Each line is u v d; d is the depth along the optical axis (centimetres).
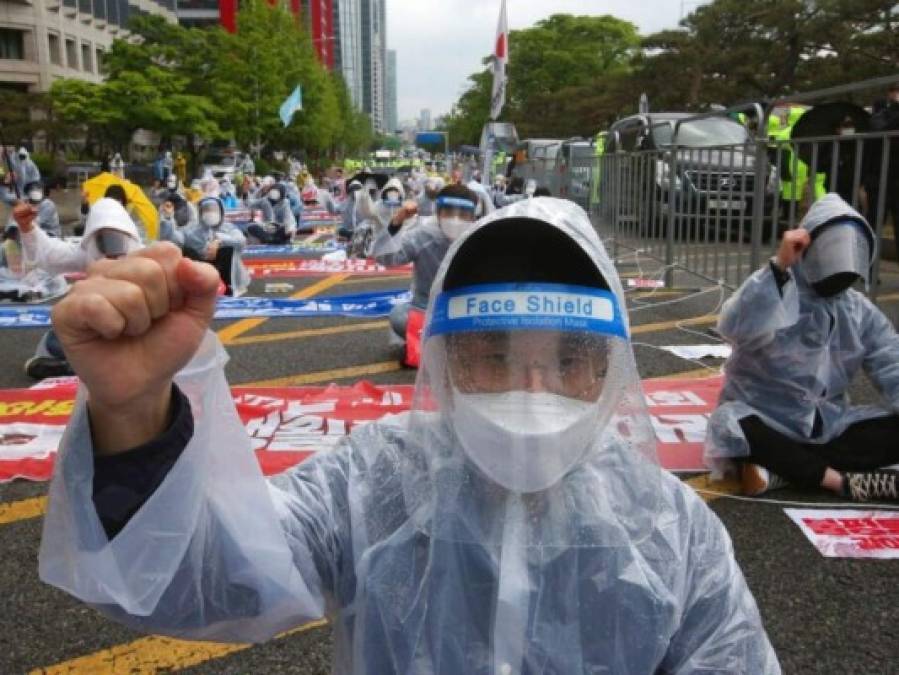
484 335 116
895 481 337
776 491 351
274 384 533
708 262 788
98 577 98
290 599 115
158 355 96
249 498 112
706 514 130
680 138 1234
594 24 5644
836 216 338
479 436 112
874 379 356
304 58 4894
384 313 781
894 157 598
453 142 8494
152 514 99
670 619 117
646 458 121
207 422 105
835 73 2545
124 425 100
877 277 538
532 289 115
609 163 1062
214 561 110
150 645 247
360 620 117
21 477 373
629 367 121
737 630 124
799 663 236
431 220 593
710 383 502
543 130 5016
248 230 1551
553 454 110
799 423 353
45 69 4738
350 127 8681
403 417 139
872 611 262
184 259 96
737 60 3080
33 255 579
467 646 113
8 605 269
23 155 2145
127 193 931
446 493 115
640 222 945
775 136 959
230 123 4059
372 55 15612
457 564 113
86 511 98
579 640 112
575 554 113
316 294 925
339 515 126
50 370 547
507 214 119
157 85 3612
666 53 3403
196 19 7788
